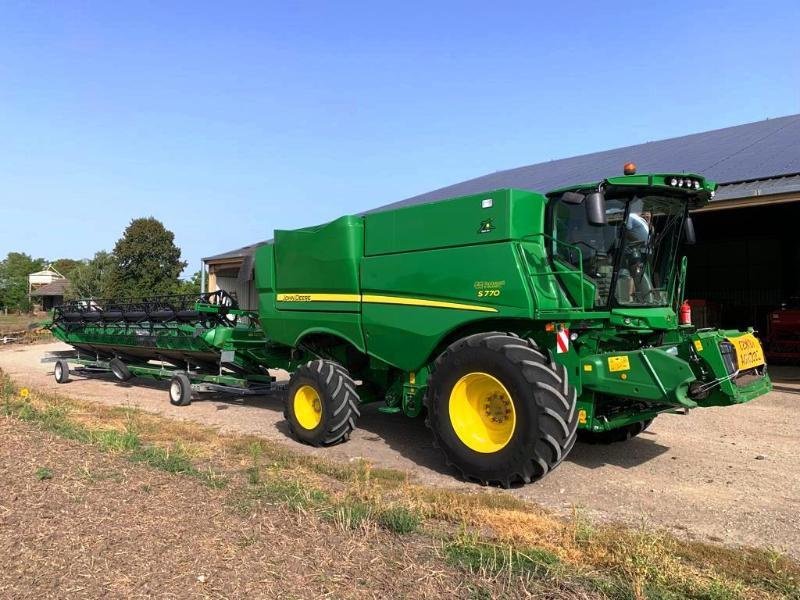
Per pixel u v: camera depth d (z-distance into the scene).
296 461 5.97
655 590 3.10
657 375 4.90
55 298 66.88
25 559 3.26
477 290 5.49
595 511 4.66
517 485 5.28
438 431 5.61
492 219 5.42
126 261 43.28
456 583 3.09
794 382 11.38
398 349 6.21
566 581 3.14
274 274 7.74
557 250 5.69
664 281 6.18
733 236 18.61
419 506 4.45
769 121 18.77
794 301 15.55
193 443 6.72
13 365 17.36
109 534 3.60
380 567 3.26
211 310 9.63
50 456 5.41
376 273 6.39
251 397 10.70
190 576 3.08
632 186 5.39
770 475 5.60
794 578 3.42
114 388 11.96
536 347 5.38
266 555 3.36
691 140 18.58
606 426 5.48
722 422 7.99
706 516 4.54
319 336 7.37
